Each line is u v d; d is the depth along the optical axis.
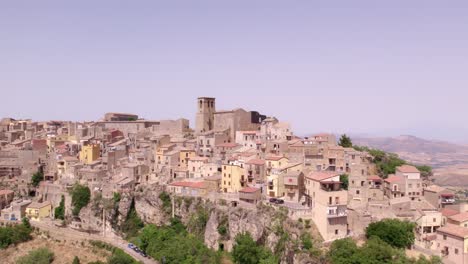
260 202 174.50
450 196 177.75
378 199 171.38
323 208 147.88
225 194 188.50
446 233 141.62
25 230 198.62
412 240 144.62
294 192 177.00
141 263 171.38
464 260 134.75
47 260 178.88
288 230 154.38
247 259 153.12
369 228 146.38
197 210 192.38
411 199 173.50
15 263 180.50
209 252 169.88
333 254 134.12
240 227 173.00
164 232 188.75
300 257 141.50
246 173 199.25
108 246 191.62
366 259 128.00
